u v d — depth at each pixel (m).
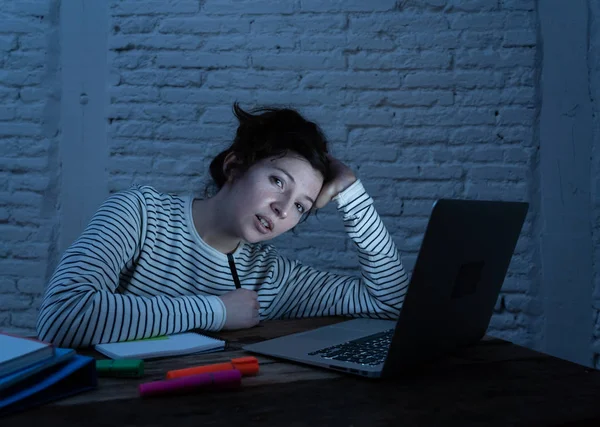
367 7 2.34
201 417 0.73
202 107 2.36
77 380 0.83
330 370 0.94
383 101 2.34
